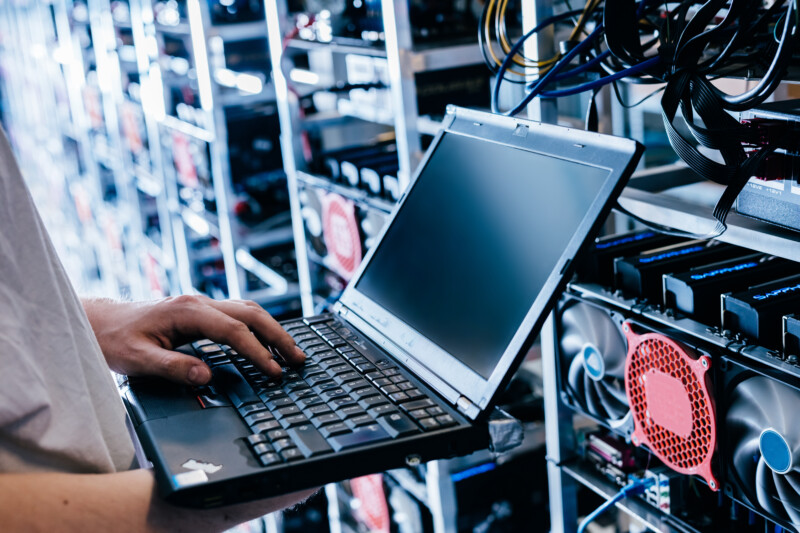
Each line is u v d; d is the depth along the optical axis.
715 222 0.86
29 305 0.61
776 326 0.82
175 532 0.61
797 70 0.90
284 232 2.57
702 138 0.76
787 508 0.81
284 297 2.59
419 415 0.70
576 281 1.06
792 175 0.80
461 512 1.68
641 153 0.70
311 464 0.63
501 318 0.75
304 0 1.94
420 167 0.98
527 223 0.78
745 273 0.93
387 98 1.86
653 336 0.92
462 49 1.48
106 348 0.81
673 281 0.93
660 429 0.95
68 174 4.91
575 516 1.23
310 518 2.36
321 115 2.05
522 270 0.75
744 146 0.82
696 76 0.80
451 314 0.81
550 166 0.78
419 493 1.69
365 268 0.99
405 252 0.93
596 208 0.70
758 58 0.91
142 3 2.84
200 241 3.01
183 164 2.89
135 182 3.57
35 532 0.54
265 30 2.43
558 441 1.17
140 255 3.64
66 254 5.07
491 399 0.69
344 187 1.81
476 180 0.88
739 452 0.85
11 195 0.61
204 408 0.74
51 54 4.90
